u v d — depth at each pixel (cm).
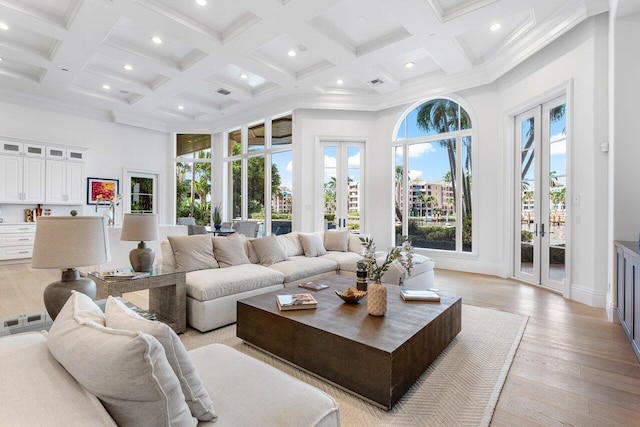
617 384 206
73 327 98
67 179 679
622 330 293
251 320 254
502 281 488
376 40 451
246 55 472
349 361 194
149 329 93
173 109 760
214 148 855
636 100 314
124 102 691
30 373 89
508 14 374
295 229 656
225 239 380
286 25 397
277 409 110
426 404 184
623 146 317
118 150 770
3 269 560
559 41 406
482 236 546
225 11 390
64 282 187
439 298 267
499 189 521
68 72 534
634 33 314
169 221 848
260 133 778
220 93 643
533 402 187
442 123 606
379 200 666
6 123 623
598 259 359
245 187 804
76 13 375
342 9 387
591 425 168
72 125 702
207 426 101
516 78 482
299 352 221
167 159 853
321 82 570
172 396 87
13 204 634
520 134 500
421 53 498
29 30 425
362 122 666
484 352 248
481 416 174
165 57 505
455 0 366
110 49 457
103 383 79
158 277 274
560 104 426
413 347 199
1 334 183
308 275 394
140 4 360
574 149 389
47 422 71
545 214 454
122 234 303
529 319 322
